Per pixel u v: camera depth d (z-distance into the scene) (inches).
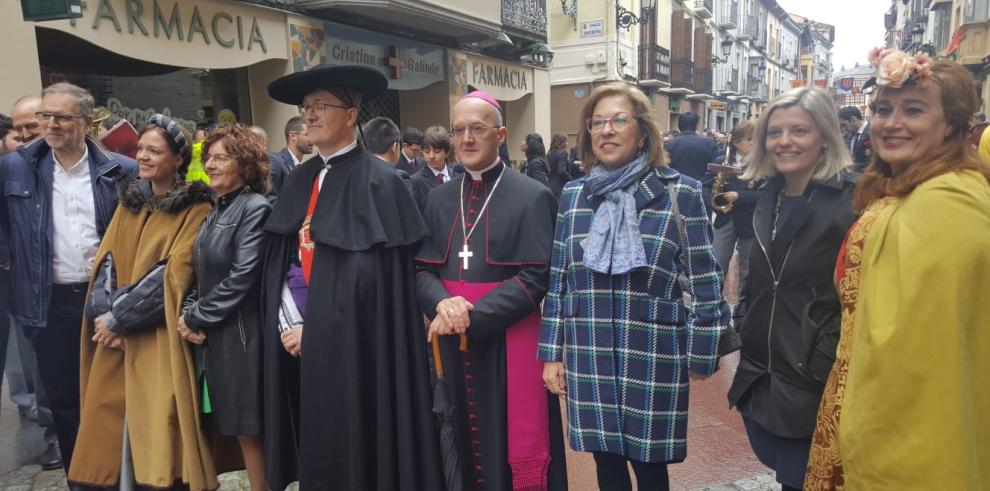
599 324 85.3
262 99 312.2
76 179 119.3
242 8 283.3
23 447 145.2
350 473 94.6
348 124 98.3
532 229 94.3
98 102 249.0
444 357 96.1
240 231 102.7
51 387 120.0
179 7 253.0
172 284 105.2
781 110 79.1
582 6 717.3
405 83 390.0
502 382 94.3
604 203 86.1
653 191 84.3
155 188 112.7
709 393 172.1
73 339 119.6
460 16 379.9
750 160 86.2
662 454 83.5
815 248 76.1
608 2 702.5
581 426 86.7
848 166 77.6
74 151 119.0
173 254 105.7
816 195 78.4
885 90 63.4
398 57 381.7
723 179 169.2
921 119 60.9
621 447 84.9
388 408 94.9
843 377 66.7
